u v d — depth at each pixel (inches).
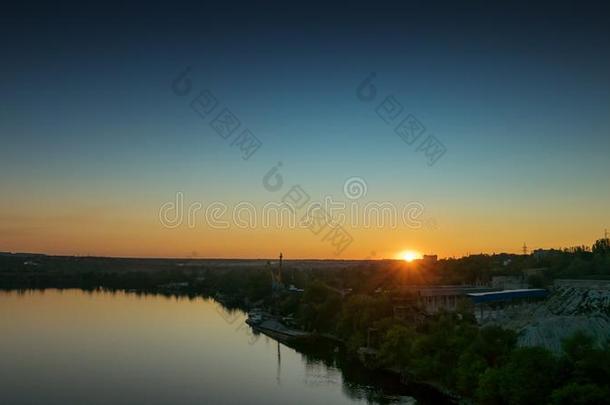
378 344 7839.6
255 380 6702.8
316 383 6545.3
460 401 5462.6
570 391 4067.4
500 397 4751.5
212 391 6210.6
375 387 6338.6
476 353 5492.1
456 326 7057.1
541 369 4515.3
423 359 5935.0
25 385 6368.1
